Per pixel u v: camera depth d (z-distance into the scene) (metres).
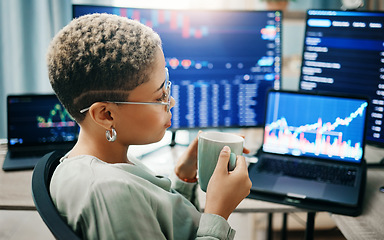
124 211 0.60
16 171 1.29
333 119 1.30
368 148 1.58
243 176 0.75
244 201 1.10
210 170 0.83
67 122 1.47
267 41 1.50
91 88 0.64
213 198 0.73
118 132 0.70
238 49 1.48
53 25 2.05
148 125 0.70
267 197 1.12
